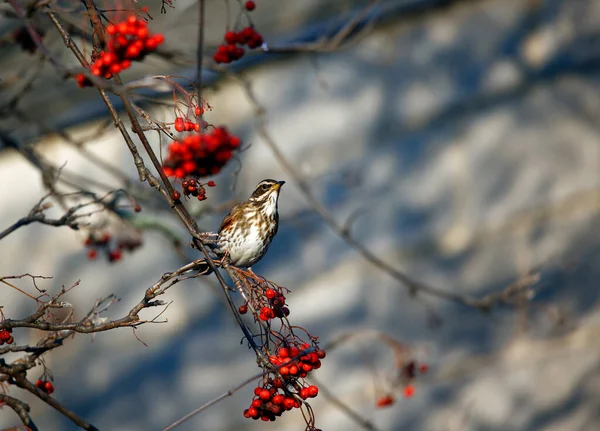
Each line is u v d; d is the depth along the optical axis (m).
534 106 13.64
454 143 13.53
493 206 13.45
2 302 13.58
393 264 13.27
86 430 5.68
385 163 13.43
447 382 13.15
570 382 13.27
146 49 5.71
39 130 12.04
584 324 13.30
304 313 13.12
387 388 12.75
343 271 13.20
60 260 13.64
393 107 13.53
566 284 13.35
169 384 13.35
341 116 13.45
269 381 5.97
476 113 13.59
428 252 13.33
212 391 13.27
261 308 6.10
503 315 13.30
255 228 8.77
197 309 13.40
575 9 13.70
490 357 13.24
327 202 13.25
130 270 13.50
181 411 13.28
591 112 13.59
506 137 13.55
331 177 13.26
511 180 13.50
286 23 13.28
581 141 13.58
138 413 13.33
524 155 13.53
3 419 13.28
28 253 13.72
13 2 5.95
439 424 13.07
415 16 13.60
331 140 13.38
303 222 13.17
